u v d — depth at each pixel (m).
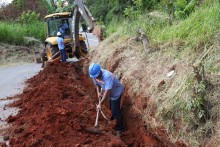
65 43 13.02
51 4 24.70
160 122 5.15
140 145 5.58
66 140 5.48
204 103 4.45
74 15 11.58
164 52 6.49
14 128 6.70
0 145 5.84
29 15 27.00
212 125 4.30
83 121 6.38
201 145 4.30
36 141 5.47
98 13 20.59
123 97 6.95
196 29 5.95
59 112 6.43
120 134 6.12
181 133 4.64
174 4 8.38
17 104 8.65
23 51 20.44
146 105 5.81
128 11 10.98
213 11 5.95
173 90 5.18
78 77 10.44
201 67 4.88
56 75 9.91
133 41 8.44
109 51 9.28
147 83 6.14
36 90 9.08
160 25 7.98
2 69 16.47
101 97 6.72
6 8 30.28
